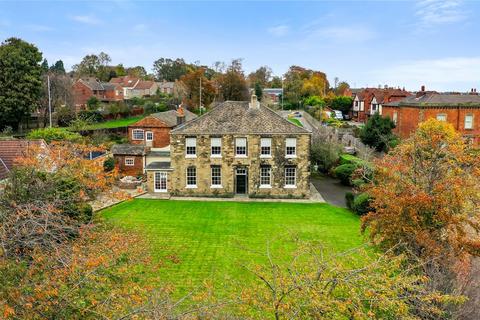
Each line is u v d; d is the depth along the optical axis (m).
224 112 42.09
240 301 11.59
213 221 32.59
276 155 40.25
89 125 70.00
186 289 20.23
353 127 80.12
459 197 17.98
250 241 27.89
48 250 12.80
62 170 22.94
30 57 65.38
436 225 17.92
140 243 19.47
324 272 12.91
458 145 21.70
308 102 109.75
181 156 40.78
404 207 17.94
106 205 36.41
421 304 12.26
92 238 15.85
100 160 47.81
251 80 142.62
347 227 31.19
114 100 104.00
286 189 40.56
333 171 49.62
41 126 71.06
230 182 41.00
